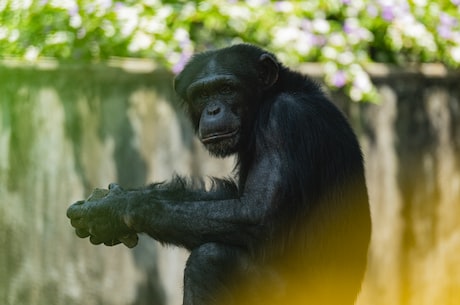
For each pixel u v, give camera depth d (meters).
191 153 16.06
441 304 19.77
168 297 16.06
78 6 16.69
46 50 16.55
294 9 18.27
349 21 18.80
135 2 17.27
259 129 11.33
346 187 11.37
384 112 18.45
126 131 15.59
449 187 19.92
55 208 15.24
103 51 16.83
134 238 11.41
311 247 11.21
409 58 20.19
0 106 14.88
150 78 15.77
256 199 11.03
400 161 18.77
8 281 14.95
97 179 15.44
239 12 17.73
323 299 11.45
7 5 16.84
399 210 18.75
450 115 19.91
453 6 20.95
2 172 14.88
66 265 15.30
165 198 11.48
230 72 11.51
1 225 14.84
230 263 11.10
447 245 19.89
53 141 15.21
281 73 11.85
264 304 11.27
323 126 11.34
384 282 18.47
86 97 15.36
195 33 17.97
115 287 15.59
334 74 17.62
